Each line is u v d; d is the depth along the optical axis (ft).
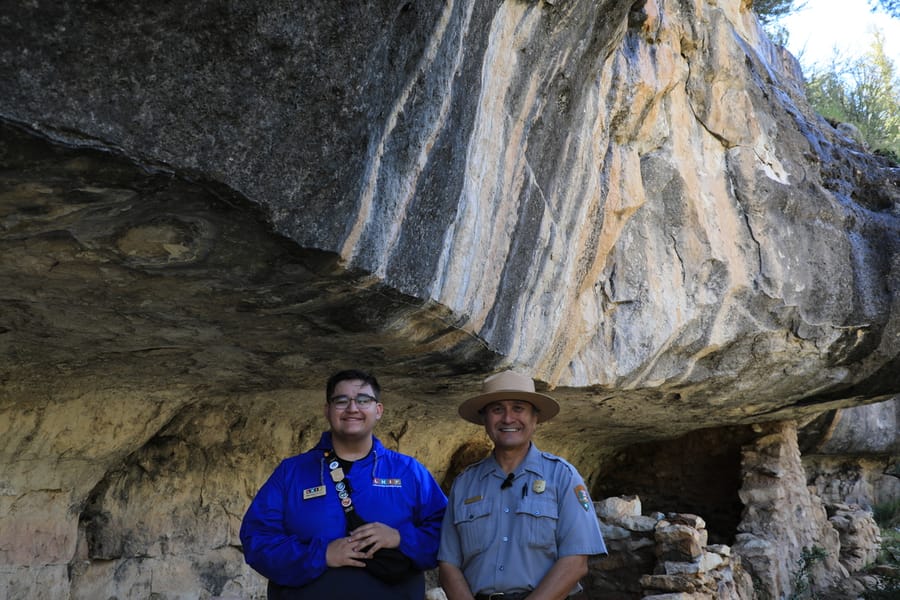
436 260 11.30
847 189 27.40
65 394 15.29
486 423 10.24
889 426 46.29
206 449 19.81
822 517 34.17
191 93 7.30
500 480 9.95
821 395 28.43
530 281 15.24
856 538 35.88
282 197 8.28
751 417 31.83
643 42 20.04
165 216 8.32
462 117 11.21
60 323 11.51
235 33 7.31
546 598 9.20
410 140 9.98
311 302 10.91
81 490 17.10
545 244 15.38
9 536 15.74
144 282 9.93
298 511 9.54
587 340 19.38
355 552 9.12
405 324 12.49
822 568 32.42
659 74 20.13
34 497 16.20
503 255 13.92
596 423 30.09
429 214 10.84
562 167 15.93
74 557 17.48
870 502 49.83
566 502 9.70
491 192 13.05
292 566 9.15
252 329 12.28
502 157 13.35
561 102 15.37
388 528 9.38
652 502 36.04
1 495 15.57
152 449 18.83
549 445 32.58
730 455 34.35
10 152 6.87
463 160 11.38
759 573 29.25
